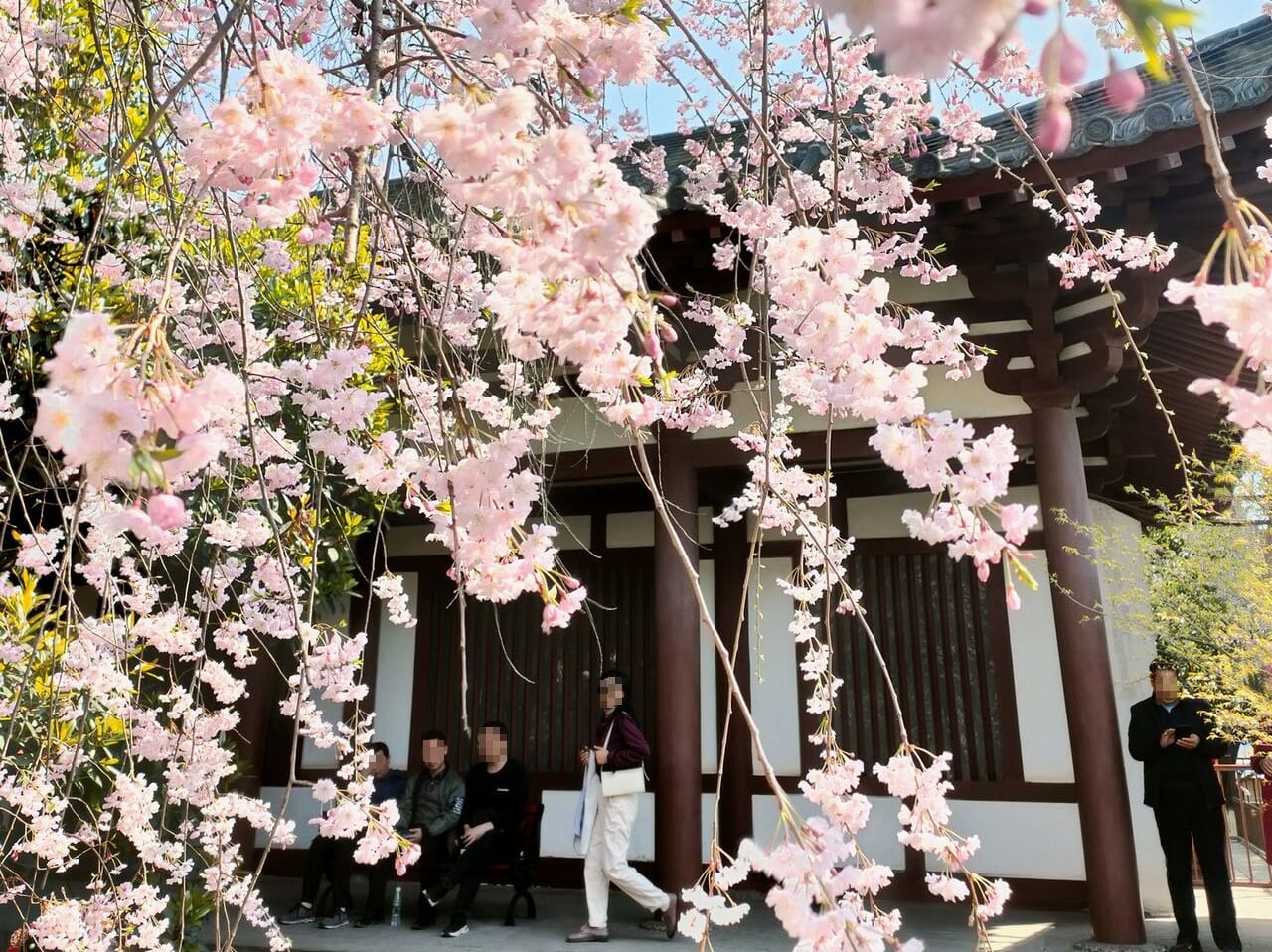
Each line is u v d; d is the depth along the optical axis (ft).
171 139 8.30
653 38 6.82
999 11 1.87
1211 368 17.25
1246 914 17.80
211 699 18.37
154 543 8.84
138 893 8.80
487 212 6.89
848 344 5.85
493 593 5.39
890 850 17.88
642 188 15.65
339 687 8.47
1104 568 18.71
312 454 10.42
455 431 7.36
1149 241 11.24
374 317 11.57
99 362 3.26
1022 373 15.67
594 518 21.57
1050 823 17.07
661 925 16.08
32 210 9.61
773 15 11.73
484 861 16.24
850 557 19.39
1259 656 14.21
